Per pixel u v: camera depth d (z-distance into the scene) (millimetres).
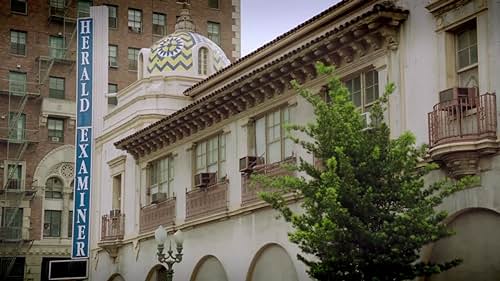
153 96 33594
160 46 35094
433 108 18078
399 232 15109
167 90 33781
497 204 16516
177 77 33938
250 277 25359
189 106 28297
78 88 37906
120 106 35969
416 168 16750
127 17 59656
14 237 54656
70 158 57281
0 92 56062
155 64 34500
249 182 25141
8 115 56344
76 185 37688
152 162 33062
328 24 24062
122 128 35281
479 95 17016
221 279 27375
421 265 15820
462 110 17391
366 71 20984
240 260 25812
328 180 15281
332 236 15078
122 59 58938
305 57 22391
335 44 21297
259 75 24312
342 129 15750
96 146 38219
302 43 25625
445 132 17594
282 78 23875
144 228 32656
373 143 15742
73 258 37406
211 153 28672
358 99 21234
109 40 58625
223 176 27656
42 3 58344
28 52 57500
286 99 24234
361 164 15500
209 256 27938
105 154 37281
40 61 57438
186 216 29406
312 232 15297
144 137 32031
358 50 20922
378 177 15672
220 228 27281
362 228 15109
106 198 36844
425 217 15234
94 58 37906
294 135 23641
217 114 27734
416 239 15039
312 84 22844
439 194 16266
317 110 16281
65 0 58531
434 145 17484
